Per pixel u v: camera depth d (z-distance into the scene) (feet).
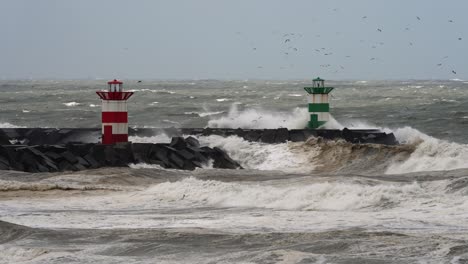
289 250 132.87
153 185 220.02
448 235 142.51
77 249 141.69
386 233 143.33
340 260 125.90
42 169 265.54
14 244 147.33
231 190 200.13
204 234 148.97
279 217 168.86
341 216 167.12
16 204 195.62
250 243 141.38
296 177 226.99
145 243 144.05
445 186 189.26
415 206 173.27
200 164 280.10
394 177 218.18
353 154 281.95
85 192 212.43
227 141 312.29
